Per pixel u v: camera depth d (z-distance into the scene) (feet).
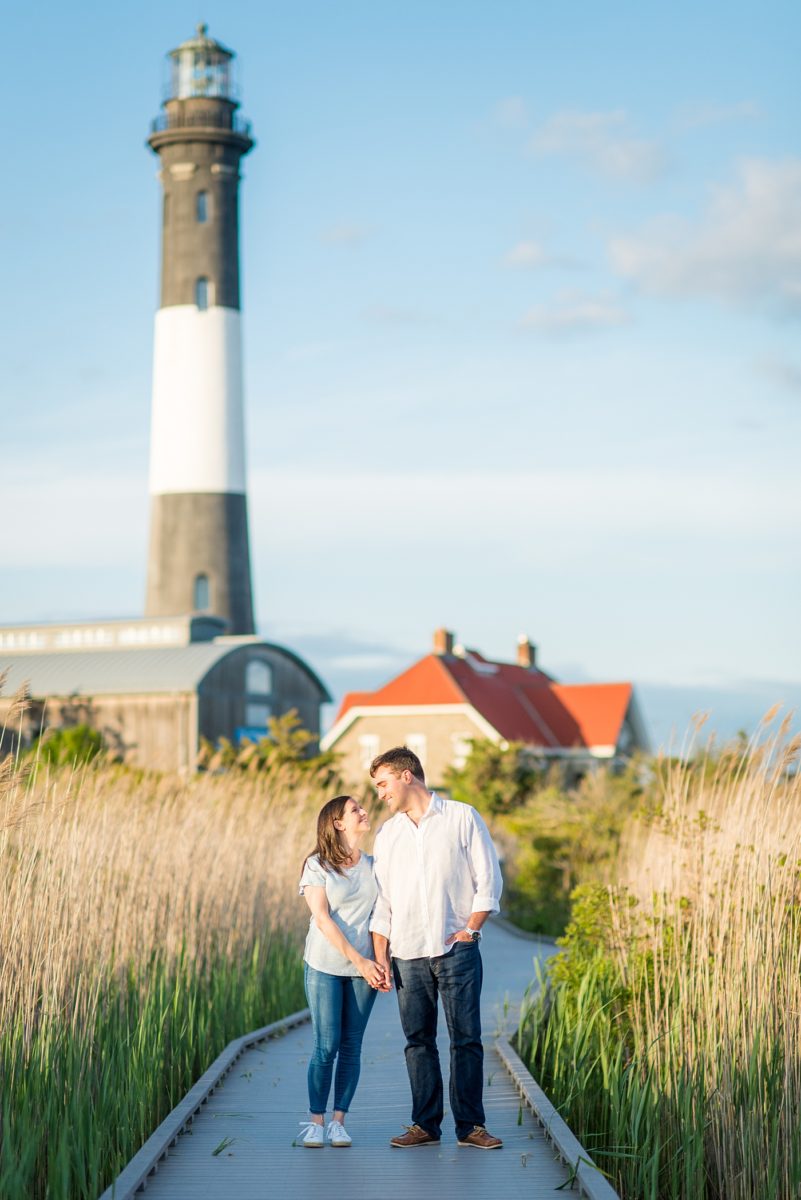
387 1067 36.45
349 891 27.35
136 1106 29.17
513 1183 24.44
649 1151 27.58
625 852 62.95
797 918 31.19
